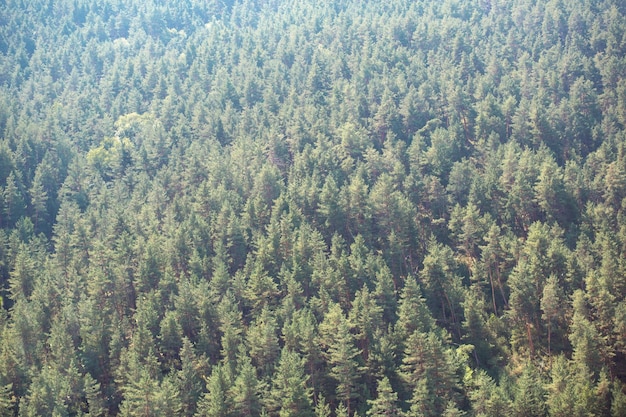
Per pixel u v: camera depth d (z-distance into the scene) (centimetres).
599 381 8725
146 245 11356
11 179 14050
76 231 12406
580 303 9769
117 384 9606
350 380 8906
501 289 11069
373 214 12156
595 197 12706
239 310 10744
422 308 10031
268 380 9056
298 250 11112
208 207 12912
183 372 9200
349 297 10638
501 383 9081
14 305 10550
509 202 12262
